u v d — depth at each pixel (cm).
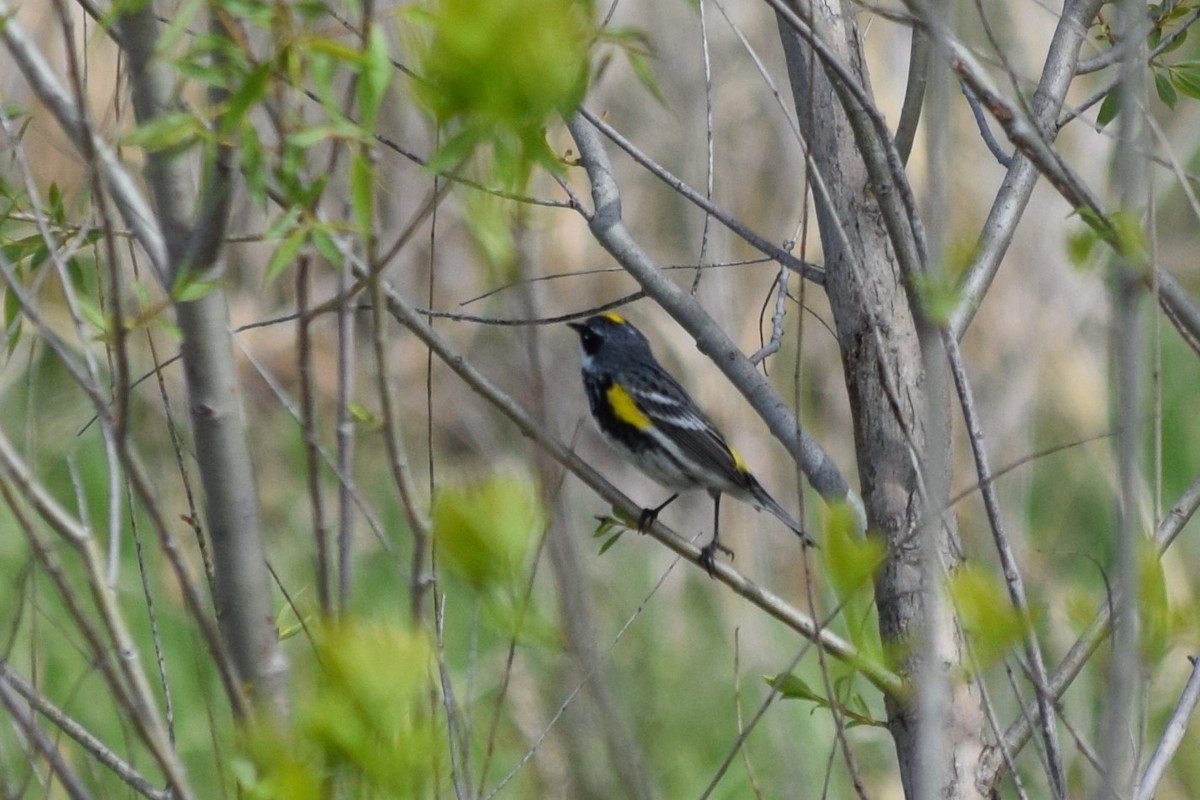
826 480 853
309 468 524
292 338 1805
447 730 603
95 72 1191
